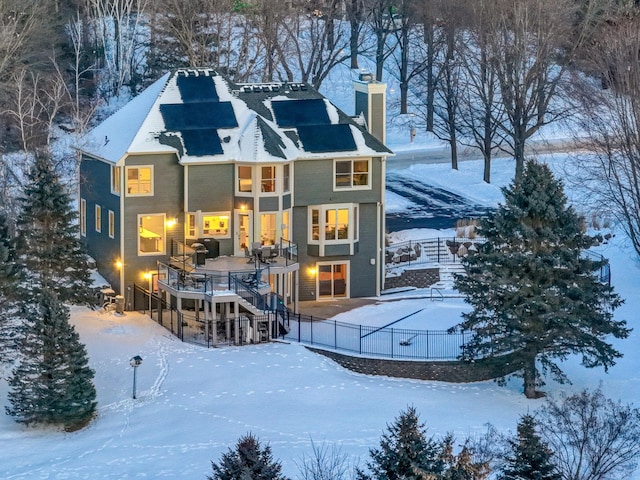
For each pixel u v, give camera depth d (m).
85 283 66.19
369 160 71.25
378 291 72.50
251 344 63.88
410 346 63.97
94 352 62.47
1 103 90.19
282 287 68.81
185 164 68.19
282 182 69.38
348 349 63.28
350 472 48.12
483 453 45.78
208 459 50.78
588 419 50.56
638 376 62.53
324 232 70.88
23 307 60.28
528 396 59.78
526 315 59.47
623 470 49.19
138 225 68.38
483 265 60.81
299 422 55.22
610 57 86.38
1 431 55.28
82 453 52.44
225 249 69.88
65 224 65.06
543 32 87.94
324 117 72.38
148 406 57.47
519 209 60.19
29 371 55.78
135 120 70.31
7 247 62.03
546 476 39.16
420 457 35.25
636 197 83.38
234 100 71.62
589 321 59.88
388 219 84.38
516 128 88.00
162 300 67.62
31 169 69.00
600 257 75.44
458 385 61.59
